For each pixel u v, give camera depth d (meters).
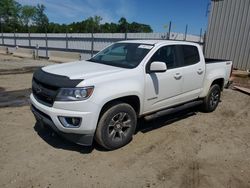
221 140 4.79
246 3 10.66
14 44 34.44
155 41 4.96
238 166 3.84
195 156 4.08
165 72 4.66
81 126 3.58
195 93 5.67
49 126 3.90
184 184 3.31
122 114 4.06
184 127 5.36
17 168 3.47
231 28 11.28
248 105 7.51
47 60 21.36
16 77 10.74
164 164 3.78
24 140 4.32
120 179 3.34
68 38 24.98
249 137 5.01
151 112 4.66
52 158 3.77
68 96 3.51
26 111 5.89
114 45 5.38
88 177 3.35
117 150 4.12
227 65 6.70
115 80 3.85
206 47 12.30
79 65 4.48
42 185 3.14
